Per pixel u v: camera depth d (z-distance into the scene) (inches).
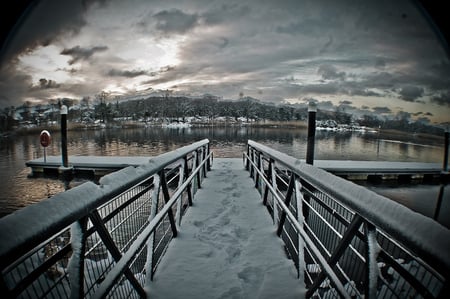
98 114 3105.3
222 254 118.6
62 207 45.9
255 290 94.7
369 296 55.4
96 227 60.5
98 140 1434.5
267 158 201.6
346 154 947.3
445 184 512.4
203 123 3614.7
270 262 112.6
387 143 1519.4
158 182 106.0
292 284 97.7
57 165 522.0
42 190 456.8
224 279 100.4
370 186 503.5
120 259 63.6
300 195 105.0
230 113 3747.5
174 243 128.7
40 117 2178.9
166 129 2623.0
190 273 103.7
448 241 34.3
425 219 39.3
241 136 1701.5
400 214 43.4
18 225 37.2
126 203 78.1
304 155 861.2
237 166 379.9
